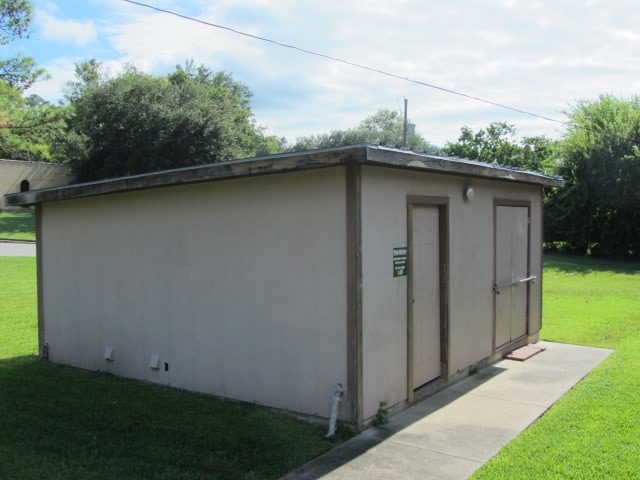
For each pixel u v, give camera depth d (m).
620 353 8.59
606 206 23.73
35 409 6.14
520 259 9.07
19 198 8.45
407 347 6.16
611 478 4.37
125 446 5.11
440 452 4.97
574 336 9.94
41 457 4.89
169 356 7.05
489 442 5.19
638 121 23.02
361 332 5.45
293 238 5.87
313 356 5.75
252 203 6.19
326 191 5.59
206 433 5.40
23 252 24.59
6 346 9.38
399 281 6.02
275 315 6.04
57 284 8.36
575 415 5.80
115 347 7.64
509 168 7.75
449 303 7.01
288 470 4.62
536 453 4.87
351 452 4.98
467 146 36.19
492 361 8.10
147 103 36.56
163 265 7.06
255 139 60.94
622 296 14.73
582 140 23.97
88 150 37.34
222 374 6.54
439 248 6.95
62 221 8.23
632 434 5.24
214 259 6.55
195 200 6.71
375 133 47.47
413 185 6.26
